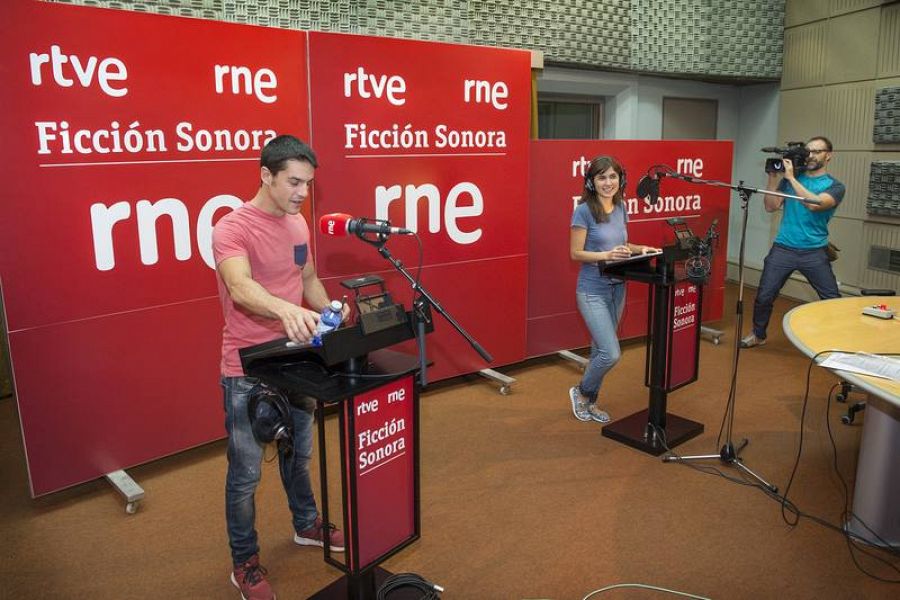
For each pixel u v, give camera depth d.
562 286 4.99
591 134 6.59
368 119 3.81
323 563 2.65
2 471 3.44
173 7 3.77
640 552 2.70
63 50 2.84
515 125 4.44
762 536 2.81
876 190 5.98
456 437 3.80
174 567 2.64
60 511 3.06
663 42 6.03
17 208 2.83
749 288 7.39
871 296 3.72
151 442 3.36
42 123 2.83
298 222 2.30
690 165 5.40
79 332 3.06
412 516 2.18
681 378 3.65
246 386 2.23
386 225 2.07
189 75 3.18
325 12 4.32
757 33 6.60
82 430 3.13
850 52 6.13
